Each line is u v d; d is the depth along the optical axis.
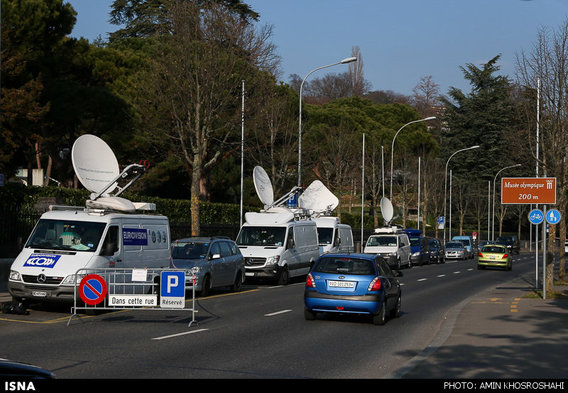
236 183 48.69
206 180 44.88
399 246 39.31
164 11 46.75
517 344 11.38
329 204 35.25
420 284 28.09
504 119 80.19
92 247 15.43
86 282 14.01
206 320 14.65
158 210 31.56
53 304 16.81
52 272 14.78
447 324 14.19
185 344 11.23
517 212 90.12
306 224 28.05
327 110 67.25
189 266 19.34
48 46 33.03
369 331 13.58
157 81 29.67
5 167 36.53
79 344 11.00
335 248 31.09
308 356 10.38
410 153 67.12
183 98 28.62
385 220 42.50
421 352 10.83
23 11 30.12
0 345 10.79
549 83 22.97
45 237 15.66
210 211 36.50
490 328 13.48
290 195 30.61
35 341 11.27
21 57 28.30
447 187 81.56
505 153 80.50
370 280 14.38
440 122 98.38
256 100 31.56
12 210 21.12
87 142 17.59
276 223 26.11
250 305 17.95
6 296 17.55
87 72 37.28
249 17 44.66
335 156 51.72
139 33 49.78
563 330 13.17
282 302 18.83
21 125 29.72
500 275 35.47
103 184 17.81
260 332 12.97
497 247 41.09
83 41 37.44
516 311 16.64
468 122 82.69
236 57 29.66
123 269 14.82
